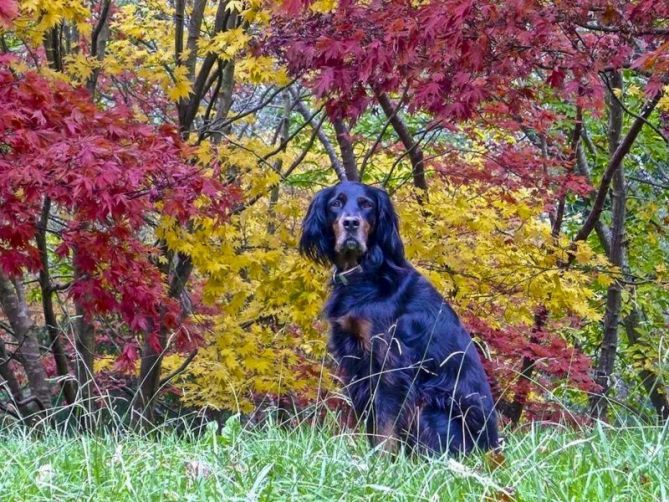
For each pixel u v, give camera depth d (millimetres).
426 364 5156
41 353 10852
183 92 8969
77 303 8391
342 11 6816
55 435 5012
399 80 6938
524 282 9688
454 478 3727
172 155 6613
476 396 5172
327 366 9148
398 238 5504
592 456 3865
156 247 9039
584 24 6148
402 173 12766
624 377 12281
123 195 6156
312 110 14594
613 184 12281
